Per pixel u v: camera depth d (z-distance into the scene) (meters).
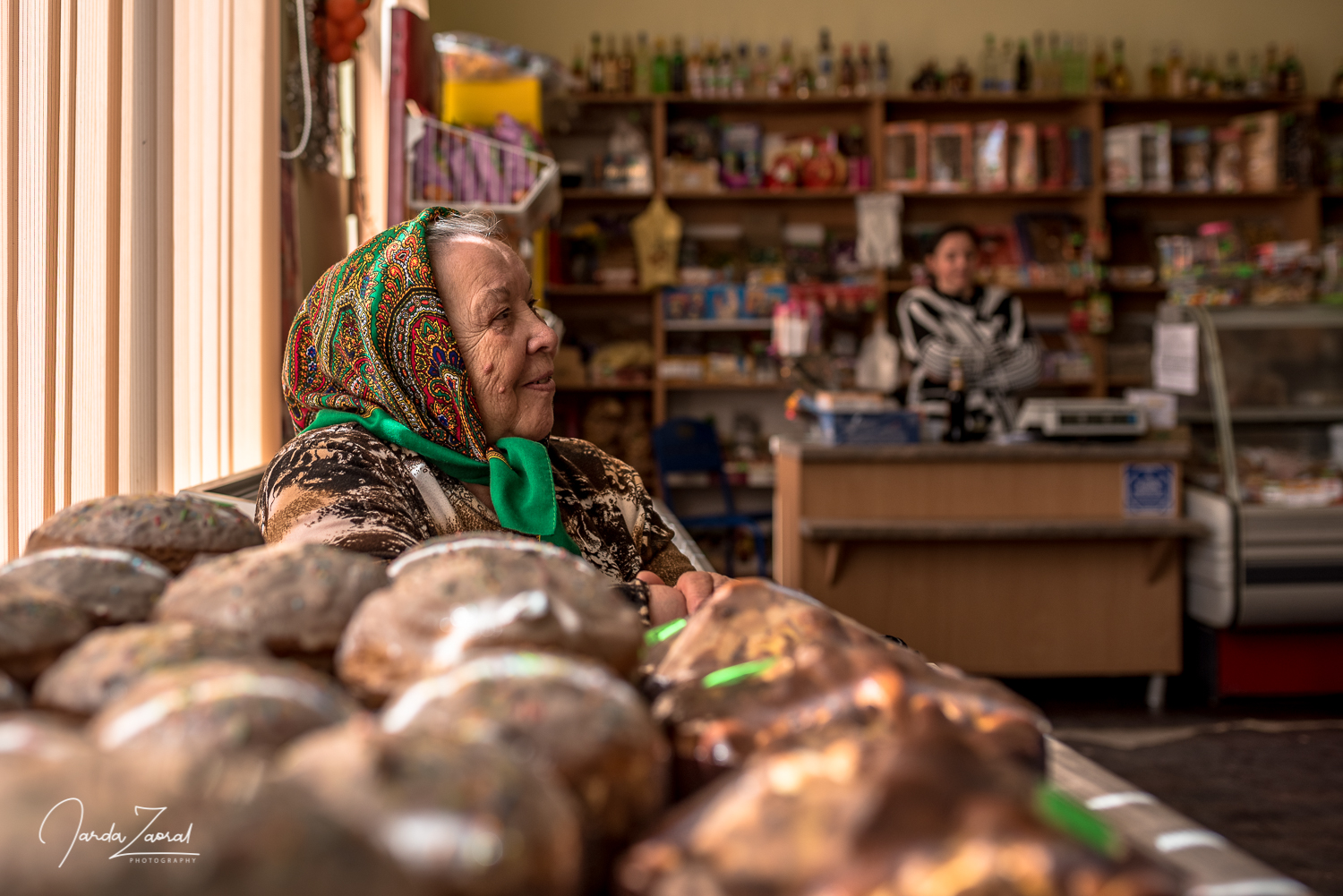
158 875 0.18
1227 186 6.04
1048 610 3.71
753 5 6.19
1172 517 3.72
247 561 0.39
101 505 0.48
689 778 0.32
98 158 1.42
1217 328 3.83
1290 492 3.60
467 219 1.29
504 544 0.38
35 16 1.23
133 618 0.40
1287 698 3.75
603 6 6.16
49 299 1.26
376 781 0.21
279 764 0.24
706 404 6.36
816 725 0.31
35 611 0.35
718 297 6.07
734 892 0.22
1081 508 3.72
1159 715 3.54
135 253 1.52
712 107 6.24
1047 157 6.04
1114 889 0.19
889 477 3.71
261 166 2.20
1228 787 2.82
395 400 1.17
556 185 3.24
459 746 0.23
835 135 6.05
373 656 0.33
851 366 6.03
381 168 3.38
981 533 3.56
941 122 6.25
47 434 1.25
